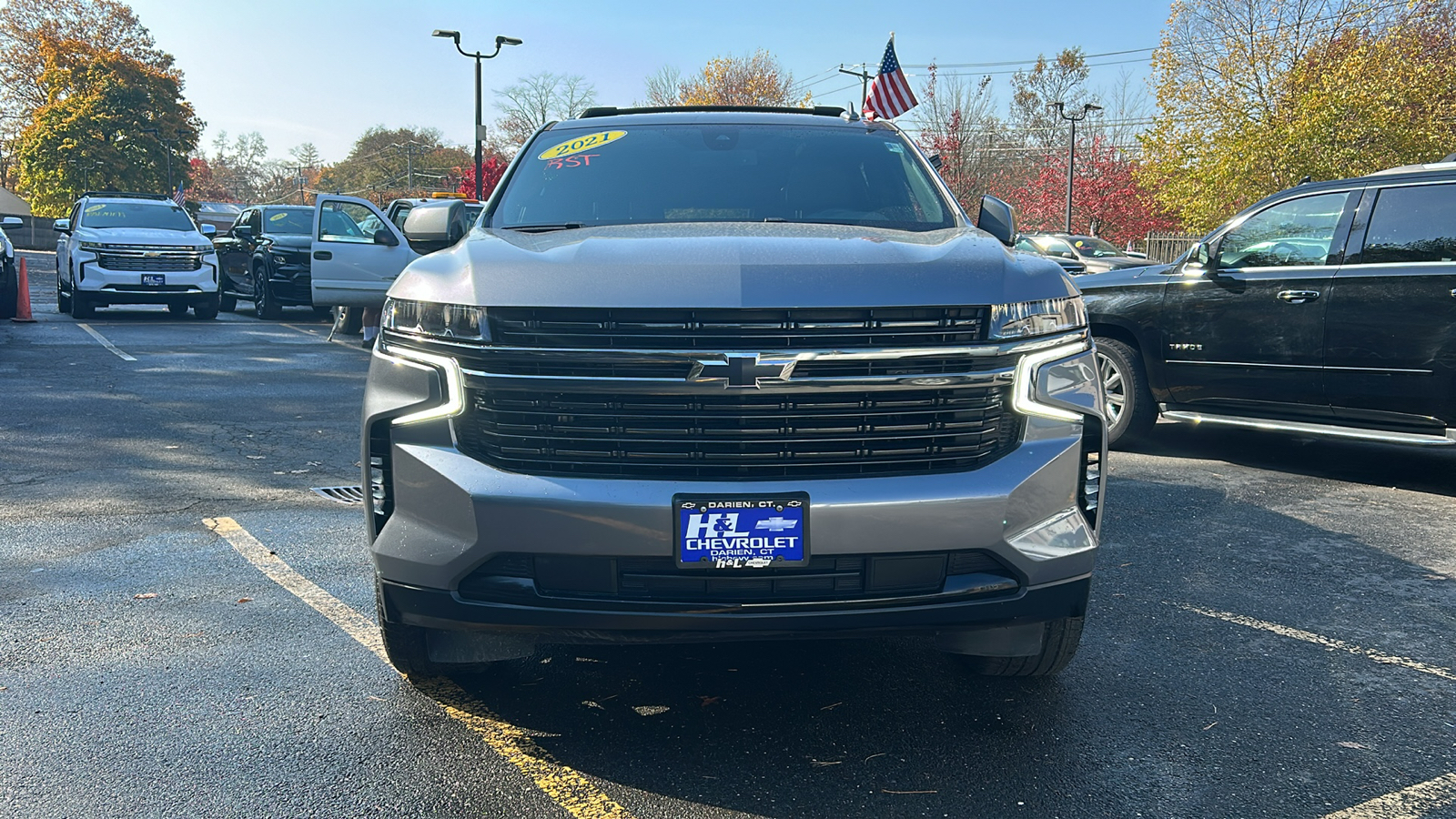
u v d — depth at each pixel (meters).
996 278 2.91
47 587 4.40
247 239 19.28
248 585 4.45
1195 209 30.17
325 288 14.17
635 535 2.73
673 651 3.80
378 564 2.99
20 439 7.54
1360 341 6.29
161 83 68.56
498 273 2.88
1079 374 3.01
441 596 2.88
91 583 4.45
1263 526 5.57
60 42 66.38
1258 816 2.69
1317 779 2.88
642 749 3.04
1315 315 6.48
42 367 11.40
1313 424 6.69
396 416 2.93
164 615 4.08
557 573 2.80
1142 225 45.38
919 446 2.82
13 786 2.78
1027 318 2.90
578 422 2.78
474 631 2.91
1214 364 7.02
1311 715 3.29
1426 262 6.07
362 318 15.69
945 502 2.77
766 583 2.78
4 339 13.98
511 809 2.70
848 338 2.75
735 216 3.93
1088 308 7.64
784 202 4.02
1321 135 26.78
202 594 4.33
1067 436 2.94
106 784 2.79
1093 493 3.05
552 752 3.02
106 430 7.94
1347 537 5.37
